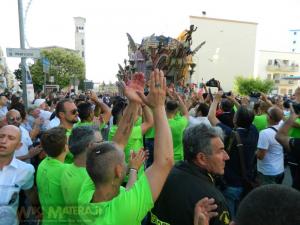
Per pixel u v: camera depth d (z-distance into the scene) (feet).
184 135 8.71
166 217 7.74
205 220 6.61
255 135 13.98
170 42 66.74
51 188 9.29
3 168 10.37
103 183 6.50
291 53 228.84
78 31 329.11
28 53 31.94
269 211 3.44
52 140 9.87
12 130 10.52
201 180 7.83
